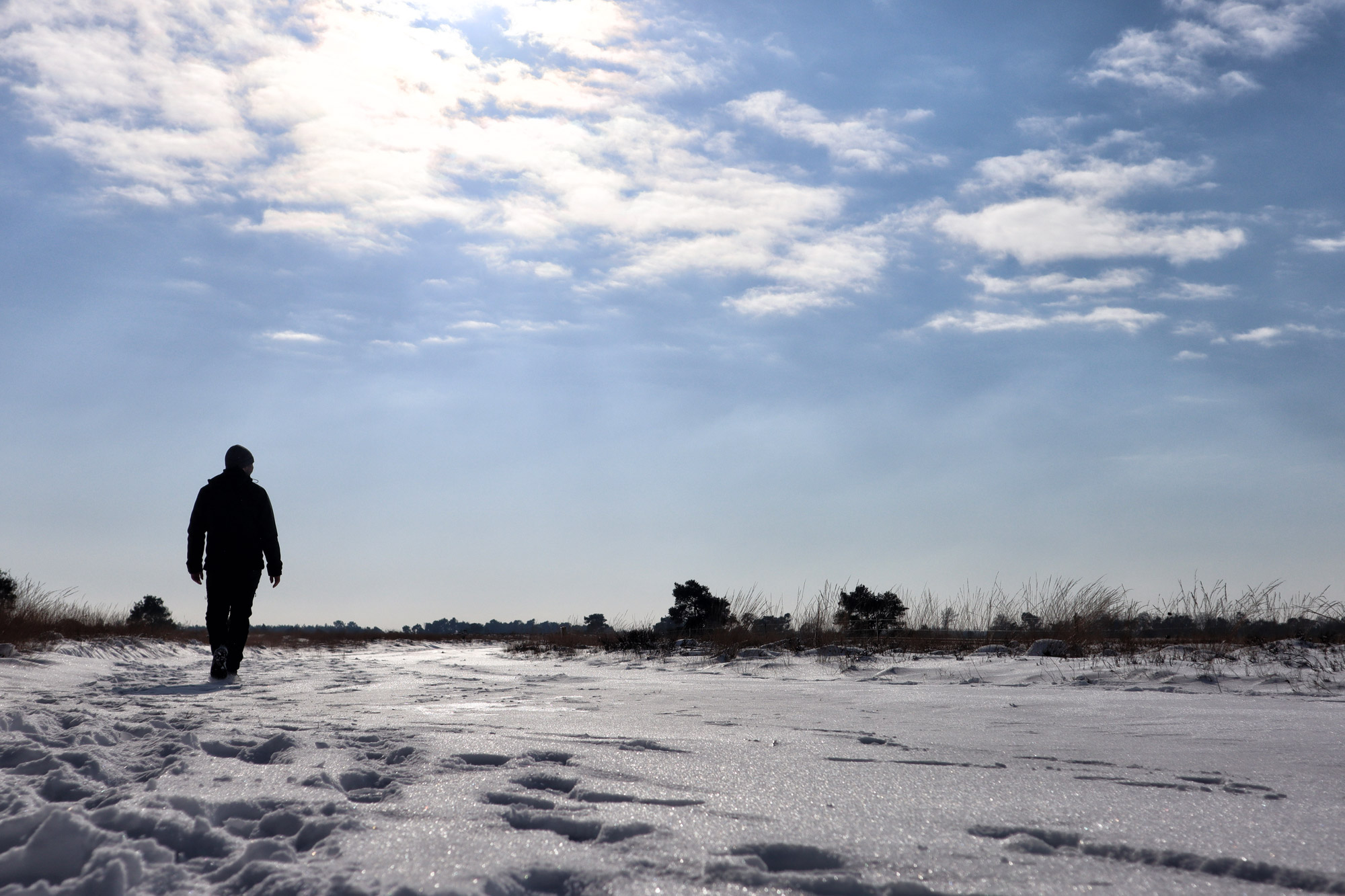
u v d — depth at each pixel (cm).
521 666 902
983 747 311
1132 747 315
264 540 708
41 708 364
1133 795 220
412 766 246
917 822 188
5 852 167
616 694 542
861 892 143
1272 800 217
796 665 912
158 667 801
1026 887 145
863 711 444
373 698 506
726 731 348
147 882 147
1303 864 157
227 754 265
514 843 165
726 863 153
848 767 257
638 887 143
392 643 2031
